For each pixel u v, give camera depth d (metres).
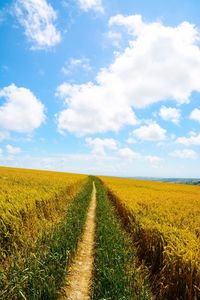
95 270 8.42
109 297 6.23
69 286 7.55
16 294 6.10
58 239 9.25
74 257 9.80
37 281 6.52
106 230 11.77
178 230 9.04
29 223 10.70
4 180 27.72
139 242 9.98
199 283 5.98
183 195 27.09
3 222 8.93
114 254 8.72
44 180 31.33
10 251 8.07
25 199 12.73
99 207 19.03
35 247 8.38
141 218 11.10
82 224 13.72
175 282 6.56
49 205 15.64
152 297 6.63
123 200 16.81
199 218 12.06
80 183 42.59
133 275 7.20
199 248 7.19
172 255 6.84
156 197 21.47
